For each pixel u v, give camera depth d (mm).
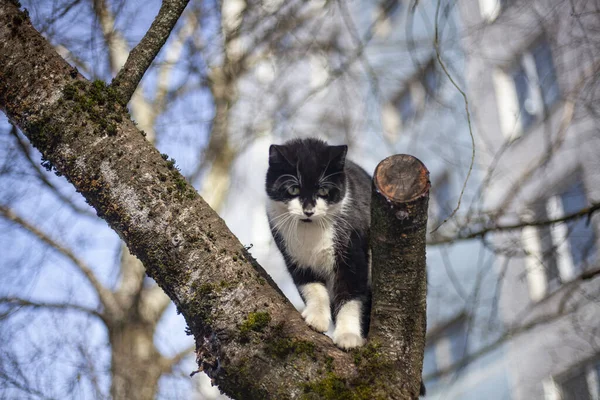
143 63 3363
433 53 6844
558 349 7461
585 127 7297
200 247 2980
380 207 2715
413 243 2783
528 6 7512
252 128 9016
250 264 3057
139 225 2984
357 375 2797
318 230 4676
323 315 4145
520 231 6414
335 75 8250
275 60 9242
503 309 7344
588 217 4934
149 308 8375
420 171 2727
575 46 6281
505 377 8078
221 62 9195
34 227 8227
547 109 7355
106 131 3100
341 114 8914
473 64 8867
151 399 7785
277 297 3012
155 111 8719
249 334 2838
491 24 8086
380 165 2760
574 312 6543
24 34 3205
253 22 9125
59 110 3088
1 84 3123
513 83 8727
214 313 2887
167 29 3443
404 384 2834
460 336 8273
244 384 2783
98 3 8094
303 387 2730
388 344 2885
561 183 7336
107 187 3020
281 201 4848
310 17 9062
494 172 7273
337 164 4844
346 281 4656
